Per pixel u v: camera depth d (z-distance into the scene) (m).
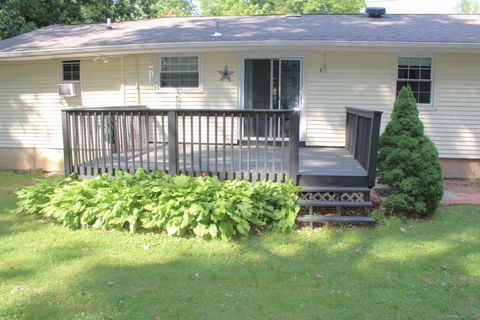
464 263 4.92
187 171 6.84
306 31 10.27
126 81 10.80
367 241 5.65
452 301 4.02
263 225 5.91
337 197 6.65
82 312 3.80
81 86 11.15
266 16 12.89
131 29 12.05
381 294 4.16
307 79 10.20
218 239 5.66
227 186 6.10
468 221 6.55
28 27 16.66
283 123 6.48
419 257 5.11
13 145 11.79
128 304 3.93
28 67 11.45
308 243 5.57
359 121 7.89
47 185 6.95
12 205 7.61
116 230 6.02
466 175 10.07
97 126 7.22
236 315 3.75
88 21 19.22
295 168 6.53
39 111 11.52
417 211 6.50
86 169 7.30
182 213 5.75
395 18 12.02
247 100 10.52
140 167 7.01
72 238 5.77
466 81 9.81
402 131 6.70
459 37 9.38
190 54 10.48
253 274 4.63
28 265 4.88
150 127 10.58
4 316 3.72
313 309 3.87
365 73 10.04
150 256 5.14
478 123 9.88
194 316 3.73
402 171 6.52
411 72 9.99
